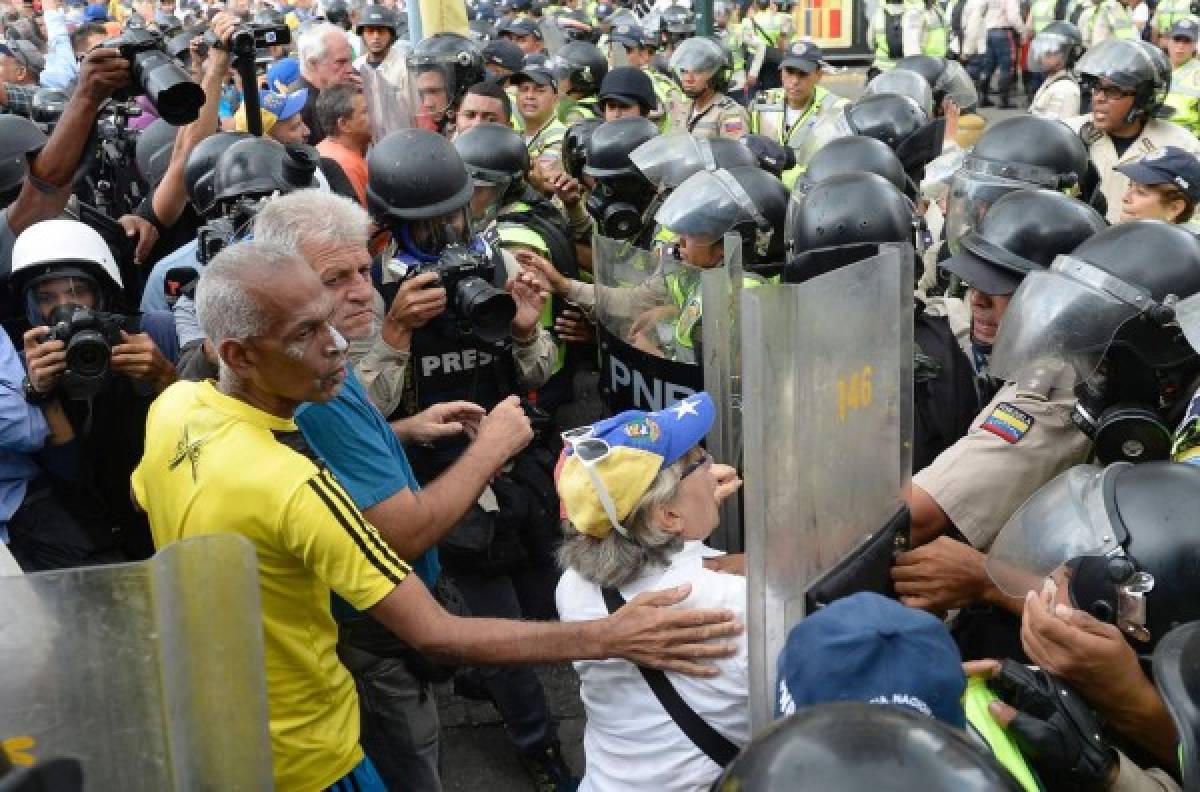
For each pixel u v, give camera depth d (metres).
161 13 13.91
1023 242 3.17
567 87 8.11
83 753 1.66
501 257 3.68
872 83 6.54
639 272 3.77
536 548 3.66
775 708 1.86
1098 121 6.09
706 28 11.69
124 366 3.26
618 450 2.24
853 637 1.68
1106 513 2.07
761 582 1.97
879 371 2.27
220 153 4.19
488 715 4.30
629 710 2.30
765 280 3.54
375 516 2.63
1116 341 2.67
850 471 2.23
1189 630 1.71
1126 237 2.74
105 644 1.66
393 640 2.74
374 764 2.87
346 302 2.84
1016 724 1.96
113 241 4.54
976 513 2.86
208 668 1.68
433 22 7.05
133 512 3.43
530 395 3.71
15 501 3.27
